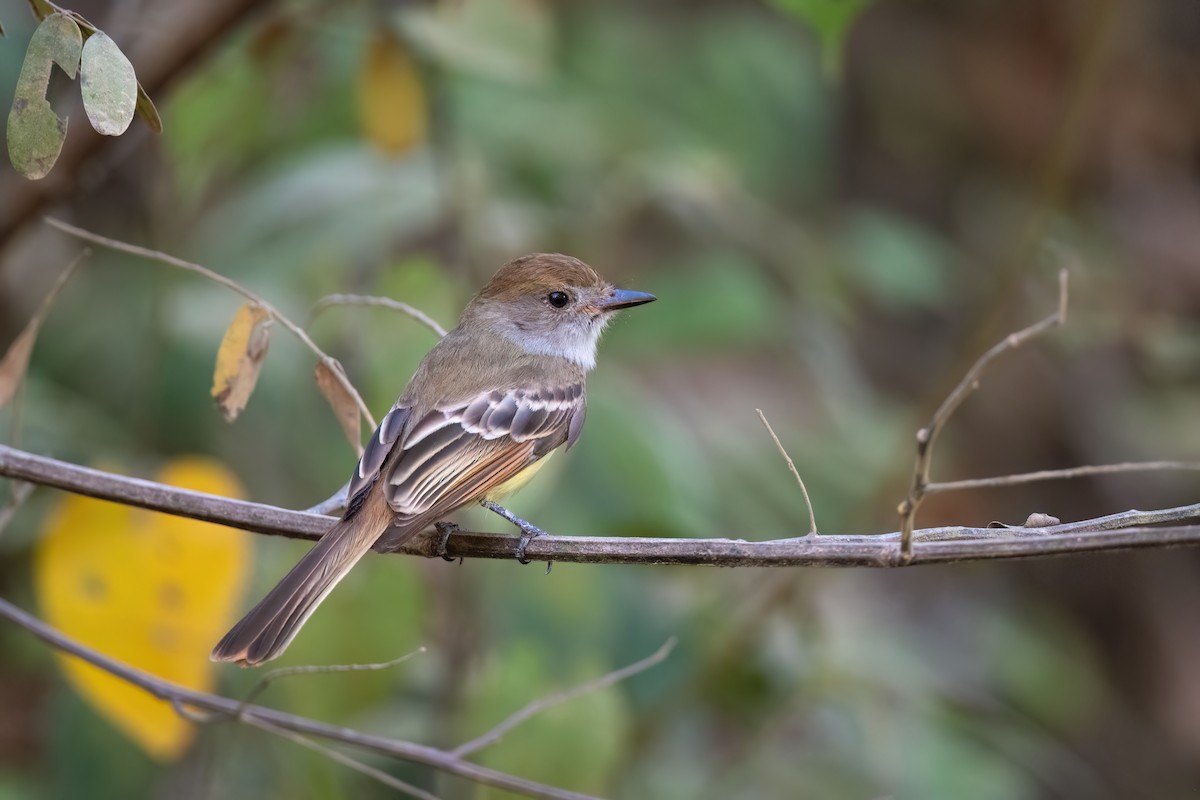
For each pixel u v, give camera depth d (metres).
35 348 11.44
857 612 12.34
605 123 12.24
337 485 11.06
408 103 10.11
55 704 10.08
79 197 11.32
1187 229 15.19
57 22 5.76
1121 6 10.92
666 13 14.24
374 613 9.30
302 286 10.95
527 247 11.34
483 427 8.30
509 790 7.59
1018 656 13.27
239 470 11.00
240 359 7.34
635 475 9.90
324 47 11.62
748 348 12.78
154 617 8.06
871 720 10.87
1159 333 12.21
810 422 12.74
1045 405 14.70
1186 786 14.45
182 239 11.47
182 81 9.51
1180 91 15.51
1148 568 15.52
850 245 13.12
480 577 10.06
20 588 10.55
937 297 13.42
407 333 9.81
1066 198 13.99
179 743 8.02
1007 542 6.36
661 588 10.76
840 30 8.32
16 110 5.71
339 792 9.49
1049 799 13.62
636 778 10.42
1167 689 14.98
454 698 10.06
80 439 10.12
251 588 9.88
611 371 10.72
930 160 15.41
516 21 10.07
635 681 10.38
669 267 11.96
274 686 9.66
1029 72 15.40
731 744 11.34
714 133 13.41
